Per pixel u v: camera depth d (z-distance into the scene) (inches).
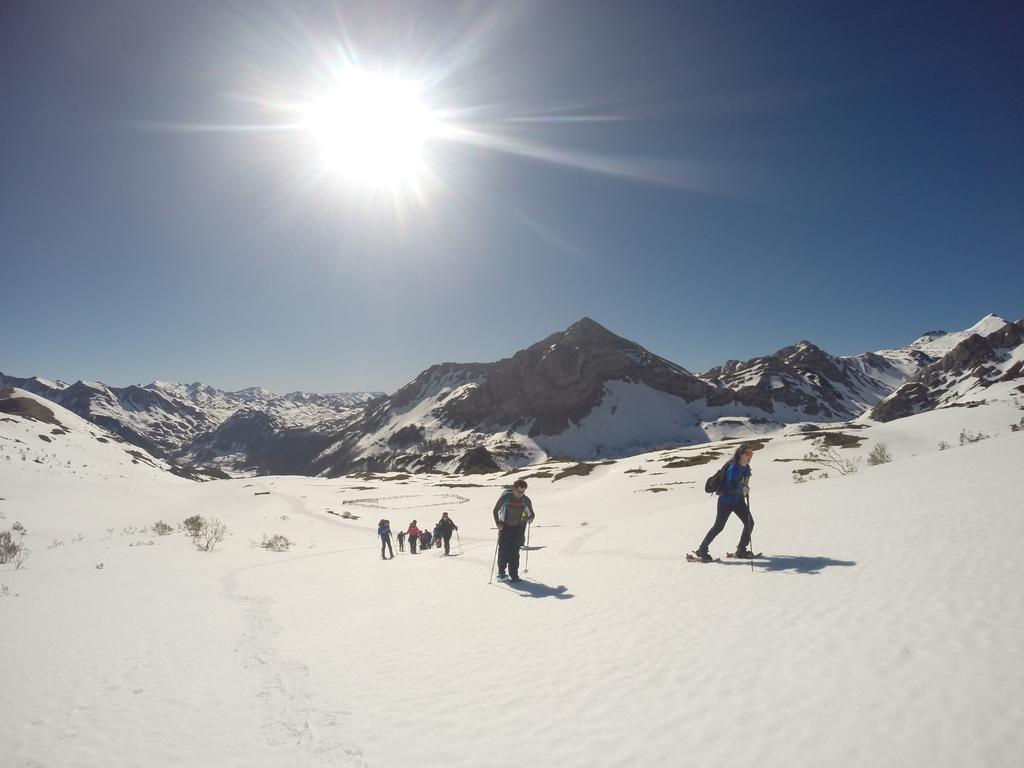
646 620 245.8
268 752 153.5
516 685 188.9
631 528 637.9
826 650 180.4
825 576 267.0
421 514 2076.8
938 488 450.9
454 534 1318.9
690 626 227.6
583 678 188.4
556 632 246.8
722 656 189.9
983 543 270.1
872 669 161.3
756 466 2026.3
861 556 291.6
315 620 321.7
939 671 152.6
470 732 156.5
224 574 580.7
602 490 2288.4
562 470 3427.7
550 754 139.6
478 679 198.1
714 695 161.8
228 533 1216.2
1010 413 2329.0
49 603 404.2
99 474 2386.8
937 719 129.7
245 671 228.4
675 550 421.7
